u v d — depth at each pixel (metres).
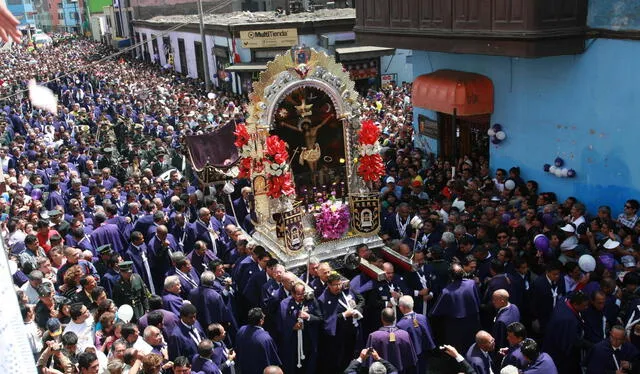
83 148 18.69
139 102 28.33
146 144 19.36
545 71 12.31
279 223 10.26
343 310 8.65
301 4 33.78
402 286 9.05
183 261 9.46
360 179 11.00
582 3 10.88
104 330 7.55
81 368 6.30
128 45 55.91
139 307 9.16
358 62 29.77
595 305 7.65
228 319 8.92
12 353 3.00
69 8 88.00
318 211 10.92
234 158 14.73
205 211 11.57
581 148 11.75
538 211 11.27
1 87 34.94
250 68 29.09
